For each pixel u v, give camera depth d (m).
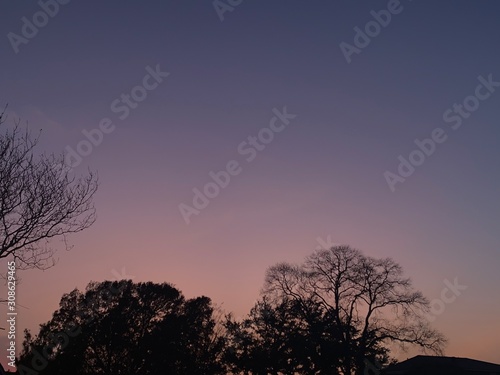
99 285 77.25
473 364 74.19
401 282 68.88
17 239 27.47
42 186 28.25
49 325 73.12
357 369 65.94
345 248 71.44
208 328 79.69
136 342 73.62
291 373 69.25
